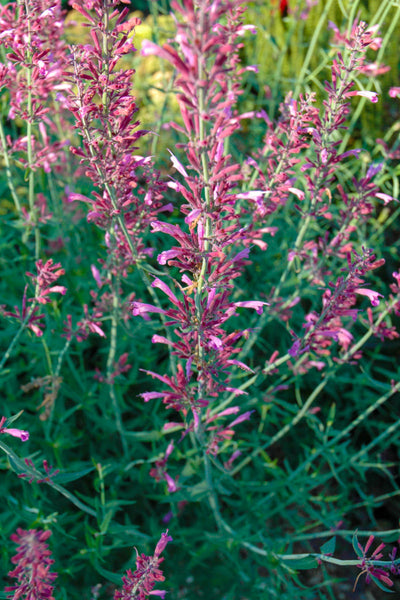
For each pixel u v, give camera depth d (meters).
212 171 1.34
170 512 2.79
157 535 2.52
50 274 1.96
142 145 3.85
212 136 1.29
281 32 4.49
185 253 1.47
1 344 2.98
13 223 2.61
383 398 2.49
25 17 1.88
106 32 1.56
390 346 3.48
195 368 1.70
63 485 2.71
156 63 4.59
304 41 4.43
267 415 3.09
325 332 1.93
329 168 2.02
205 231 1.45
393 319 3.44
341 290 1.84
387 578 1.65
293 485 2.68
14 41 1.91
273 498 2.94
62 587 2.31
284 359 2.14
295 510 2.86
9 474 2.55
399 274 2.08
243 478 2.92
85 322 2.28
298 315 3.23
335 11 4.29
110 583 2.65
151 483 2.83
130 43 1.58
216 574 2.65
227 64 2.03
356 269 1.79
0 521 2.34
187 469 2.50
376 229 3.63
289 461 3.25
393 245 3.57
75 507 2.74
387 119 4.10
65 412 2.72
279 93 4.05
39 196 2.67
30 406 2.79
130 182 1.72
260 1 4.07
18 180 2.85
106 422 2.75
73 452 2.88
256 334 2.54
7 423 1.64
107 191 1.78
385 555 2.96
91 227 3.18
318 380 3.26
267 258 3.36
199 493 2.41
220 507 3.01
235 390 1.73
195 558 2.56
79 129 1.69
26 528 2.50
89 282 3.02
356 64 1.89
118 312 2.29
